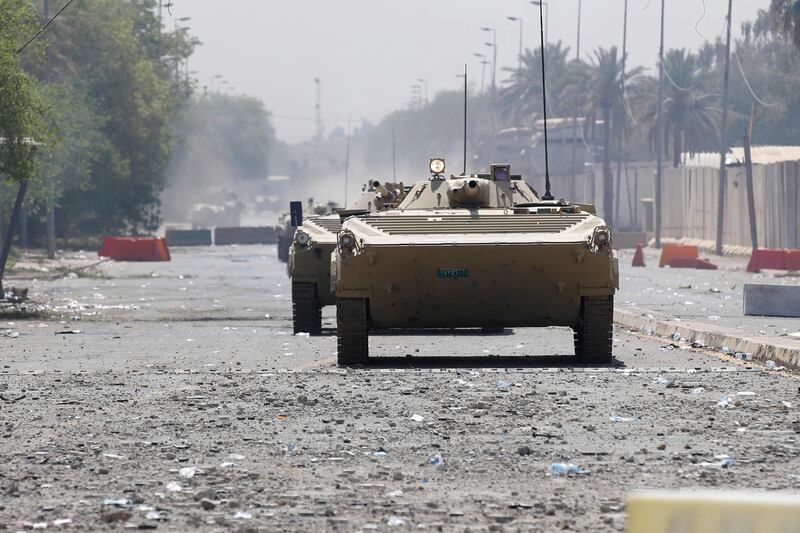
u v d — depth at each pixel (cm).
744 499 1114
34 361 5553
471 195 5972
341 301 5178
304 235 7144
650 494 1145
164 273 16300
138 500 2459
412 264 5059
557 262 5078
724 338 6038
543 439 3200
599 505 2394
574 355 5706
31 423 3534
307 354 5819
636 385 4347
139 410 3784
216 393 4178
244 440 3212
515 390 4212
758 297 8481
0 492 2559
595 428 3366
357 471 2778
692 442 3133
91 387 4388
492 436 3253
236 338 6862
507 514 2311
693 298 10531
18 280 14525
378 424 3472
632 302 9956
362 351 5228
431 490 2559
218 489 2573
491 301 5156
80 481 2675
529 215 5412
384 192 7812
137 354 5884
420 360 5481
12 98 9769
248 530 2167
